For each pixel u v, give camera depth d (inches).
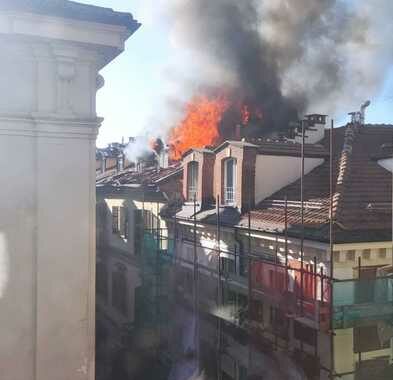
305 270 438.0
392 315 402.3
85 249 271.4
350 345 466.3
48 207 263.9
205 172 677.9
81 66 270.2
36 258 262.5
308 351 487.5
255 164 608.7
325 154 639.1
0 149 255.9
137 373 793.6
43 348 263.3
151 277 781.9
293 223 498.6
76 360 270.1
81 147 270.2
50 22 247.3
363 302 398.3
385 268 433.4
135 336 845.2
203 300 625.9
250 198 603.2
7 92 257.4
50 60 263.3
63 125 265.6
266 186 620.4
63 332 267.4
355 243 441.4
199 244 687.1
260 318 544.4
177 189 798.5
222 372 618.2
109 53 277.4
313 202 534.0
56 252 265.7
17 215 259.9
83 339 271.4
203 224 650.8
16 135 258.7
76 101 269.4
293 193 592.4
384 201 506.6
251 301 509.4
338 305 391.5
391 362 450.3
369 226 460.1
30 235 263.0
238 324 542.3
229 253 550.3
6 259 258.2
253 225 550.0
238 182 605.3
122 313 983.6
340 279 423.2
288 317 445.1
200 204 681.6
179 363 691.4
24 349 262.2
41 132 261.7
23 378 261.6
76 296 269.9
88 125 270.1
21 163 260.4
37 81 261.7
